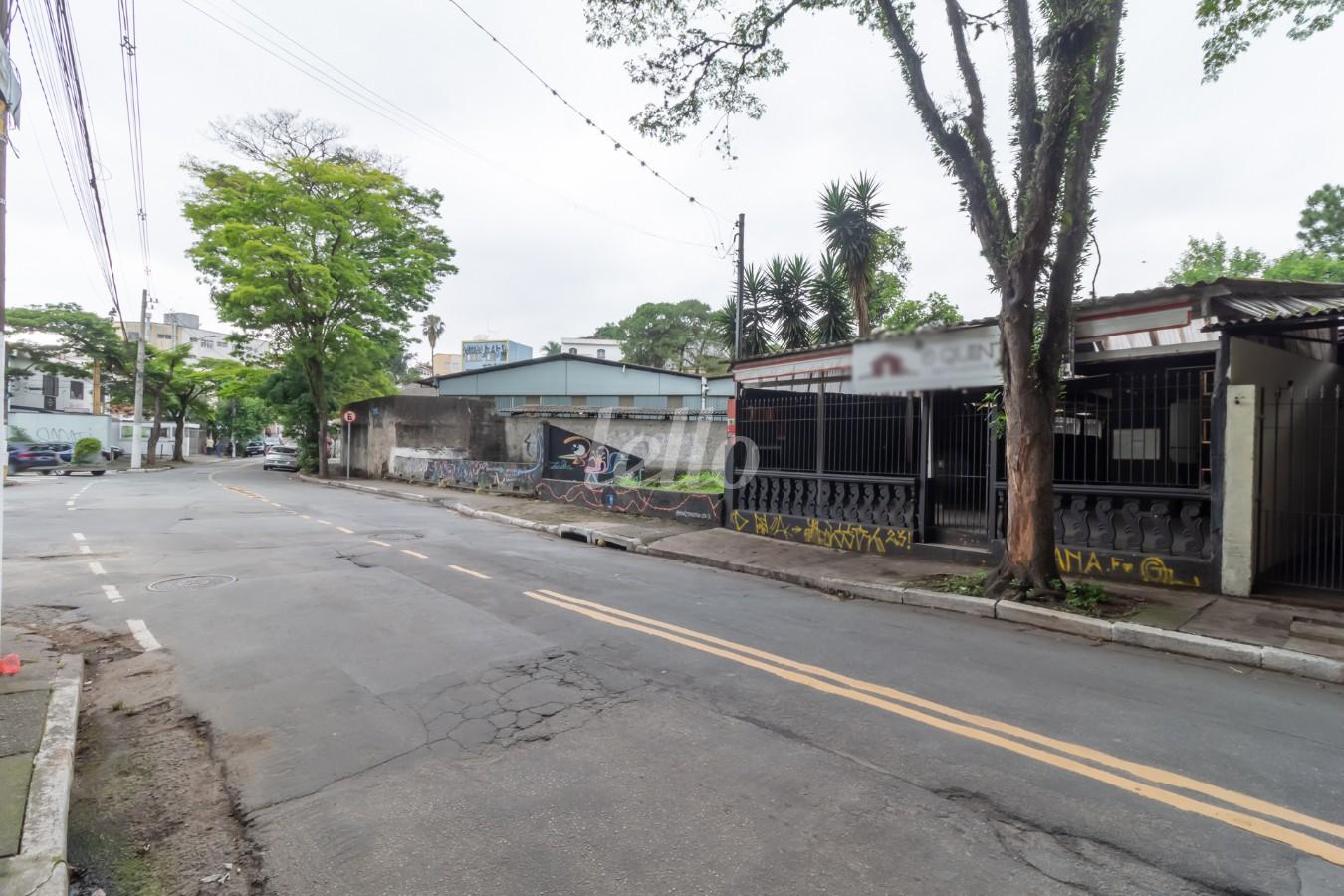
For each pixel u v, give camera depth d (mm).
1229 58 7605
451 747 3871
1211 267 25375
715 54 9117
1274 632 6047
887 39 7816
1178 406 8172
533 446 24312
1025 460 7398
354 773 3592
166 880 2799
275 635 5980
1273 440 7781
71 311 36875
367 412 29641
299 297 26438
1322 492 8875
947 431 10125
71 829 3166
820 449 11688
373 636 5949
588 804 3254
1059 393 7512
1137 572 8000
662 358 50250
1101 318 8375
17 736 3855
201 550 10312
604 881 2693
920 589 7992
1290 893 2631
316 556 9961
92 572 8555
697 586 8500
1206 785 3449
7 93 4809
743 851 2879
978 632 6531
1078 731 4109
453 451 28531
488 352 54312
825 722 4203
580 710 4383
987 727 4141
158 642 5797
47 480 24875
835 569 9320
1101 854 2867
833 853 2865
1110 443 8773
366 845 2955
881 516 10672
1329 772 3629
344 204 26547
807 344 20219
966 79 7441
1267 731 4172
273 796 3373
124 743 4020
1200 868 2777
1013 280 7172
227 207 24922
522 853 2881
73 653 5492
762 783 3453
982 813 3176
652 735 4016
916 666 5355
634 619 6633
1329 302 8211
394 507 17922
